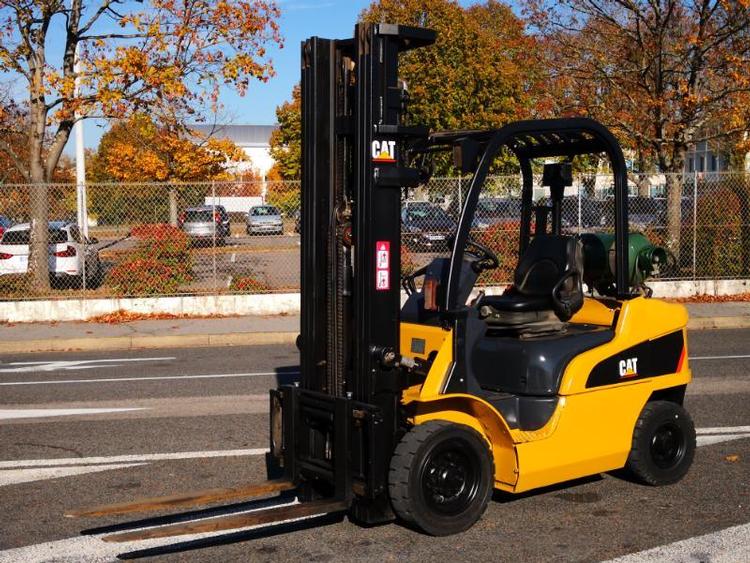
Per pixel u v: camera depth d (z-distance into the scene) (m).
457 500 5.50
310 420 5.87
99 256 17.23
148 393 10.43
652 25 20.64
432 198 17.31
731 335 15.02
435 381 5.54
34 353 14.15
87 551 5.41
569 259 6.23
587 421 5.99
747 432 8.13
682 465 6.60
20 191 17.14
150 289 17.09
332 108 5.70
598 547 5.33
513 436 5.66
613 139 6.23
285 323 16.17
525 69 23.03
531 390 5.88
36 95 18.47
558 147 6.57
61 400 10.07
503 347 6.04
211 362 12.88
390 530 5.67
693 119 20.66
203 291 17.45
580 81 21.69
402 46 5.55
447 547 5.35
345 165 5.69
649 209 18.55
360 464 5.46
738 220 18.61
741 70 19.70
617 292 6.51
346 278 5.64
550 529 5.65
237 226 18.25
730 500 6.21
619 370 6.19
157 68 18.17
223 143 22.83
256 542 5.51
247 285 17.70
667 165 22.33
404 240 17.08
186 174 22.98
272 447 6.07
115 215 17.38
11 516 6.08
